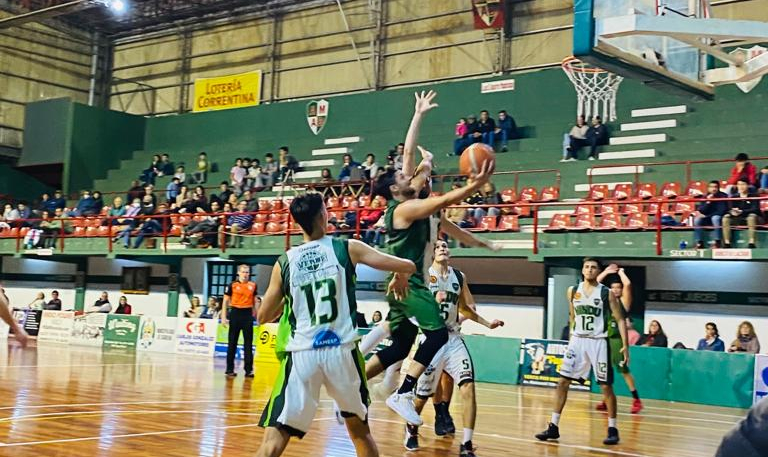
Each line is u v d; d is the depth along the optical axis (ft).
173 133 94.53
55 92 99.81
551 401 39.42
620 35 23.68
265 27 92.63
